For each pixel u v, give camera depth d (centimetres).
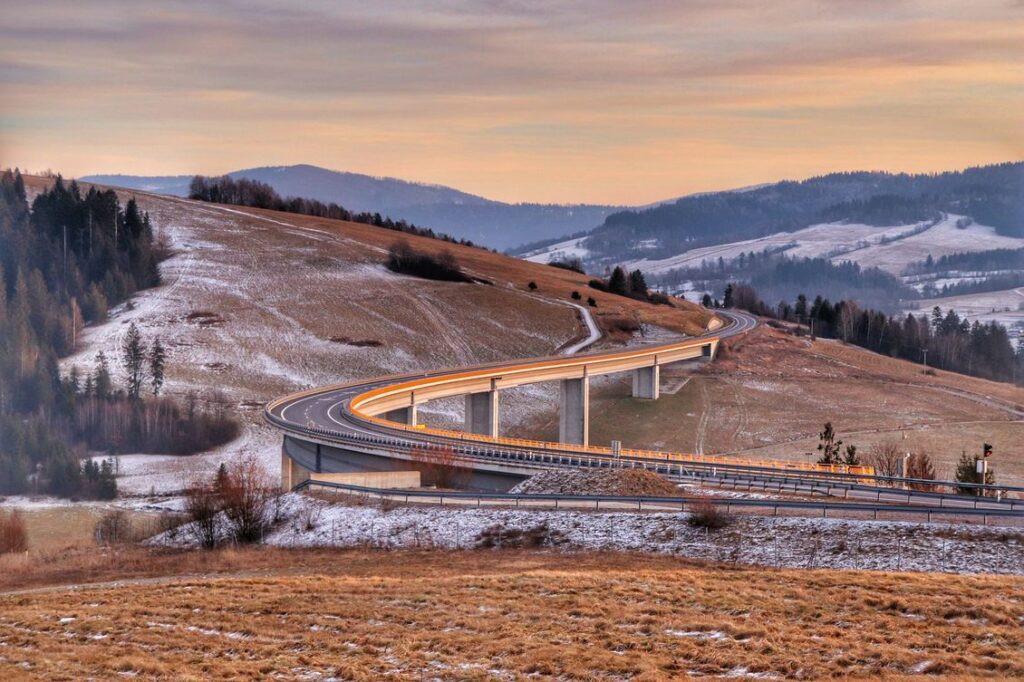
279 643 5553
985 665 4762
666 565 7675
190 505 11444
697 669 4897
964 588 6078
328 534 9531
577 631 5534
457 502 9888
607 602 6072
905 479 9919
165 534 10525
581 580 6675
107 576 8644
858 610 5731
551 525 8869
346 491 10812
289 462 14888
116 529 12044
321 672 5038
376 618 5991
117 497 17250
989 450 10819
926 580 6338
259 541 9838
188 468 19500
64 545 11406
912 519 8162
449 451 12156
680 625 5506
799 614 5712
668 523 8556
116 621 6097
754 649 5100
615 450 12319
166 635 5781
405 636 5562
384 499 10262
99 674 5069
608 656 5056
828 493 9906
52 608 6569
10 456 17950
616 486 10075
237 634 5781
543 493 10325
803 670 4778
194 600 6569
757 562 7719
